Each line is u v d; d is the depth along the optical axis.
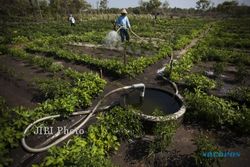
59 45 14.34
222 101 6.77
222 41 16.58
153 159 4.80
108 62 10.02
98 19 39.91
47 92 7.25
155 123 5.40
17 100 7.28
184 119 6.26
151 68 10.55
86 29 23.16
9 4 42.19
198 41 17.14
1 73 9.59
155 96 6.95
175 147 5.18
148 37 19.42
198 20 38.88
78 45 14.98
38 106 6.73
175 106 6.41
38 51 13.23
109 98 7.42
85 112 6.45
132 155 4.91
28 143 5.20
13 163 4.61
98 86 7.96
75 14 47.66
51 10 45.19
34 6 42.88
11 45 15.28
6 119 5.78
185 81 8.56
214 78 9.52
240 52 13.96
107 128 5.33
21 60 11.59
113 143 5.02
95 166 4.07
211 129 5.88
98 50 13.63
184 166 4.62
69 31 21.19
